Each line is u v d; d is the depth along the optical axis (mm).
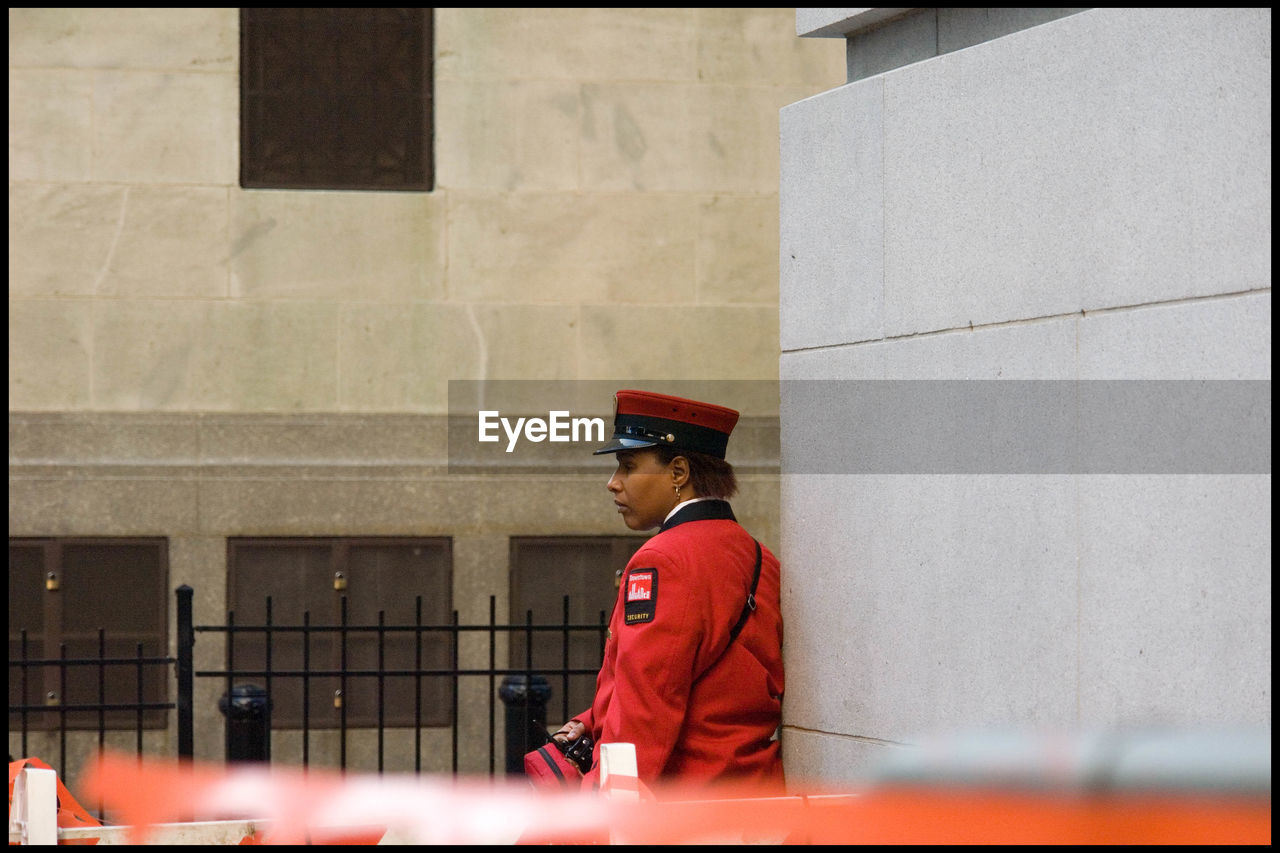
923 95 12344
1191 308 9758
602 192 29953
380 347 29375
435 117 29672
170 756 28641
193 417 28906
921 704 12023
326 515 29062
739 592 13336
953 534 11789
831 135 13438
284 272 29266
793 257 13938
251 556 29000
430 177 29844
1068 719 10555
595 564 29703
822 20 13844
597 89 30047
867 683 12703
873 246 12867
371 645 29156
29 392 28594
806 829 8906
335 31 29812
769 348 30125
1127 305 10289
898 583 12367
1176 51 9977
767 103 30391
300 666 29031
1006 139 11438
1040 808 7754
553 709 29484
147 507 28734
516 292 29672
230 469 28906
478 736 29203
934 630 11938
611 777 9203
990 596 11375
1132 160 10305
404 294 29484
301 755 28984
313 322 29219
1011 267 11344
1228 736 8070
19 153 28781
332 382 29281
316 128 29703
